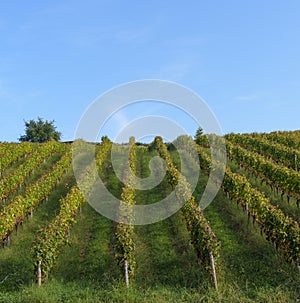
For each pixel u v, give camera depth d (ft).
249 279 52.80
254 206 69.00
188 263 58.75
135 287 52.39
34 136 240.32
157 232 71.20
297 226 56.08
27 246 67.46
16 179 95.14
